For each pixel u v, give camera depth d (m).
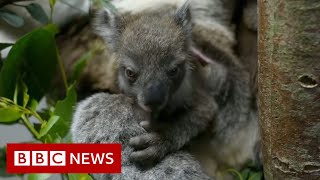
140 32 0.74
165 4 0.82
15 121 0.74
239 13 0.84
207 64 0.77
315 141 0.60
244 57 0.82
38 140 0.73
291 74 0.58
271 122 0.61
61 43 0.83
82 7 0.82
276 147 0.62
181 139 0.73
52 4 0.78
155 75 0.71
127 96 0.75
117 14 0.77
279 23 0.57
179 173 0.71
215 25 0.82
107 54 0.80
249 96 0.79
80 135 0.74
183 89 0.74
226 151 0.78
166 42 0.73
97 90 0.81
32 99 0.76
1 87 0.76
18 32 0.83
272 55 0.59
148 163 0.71
